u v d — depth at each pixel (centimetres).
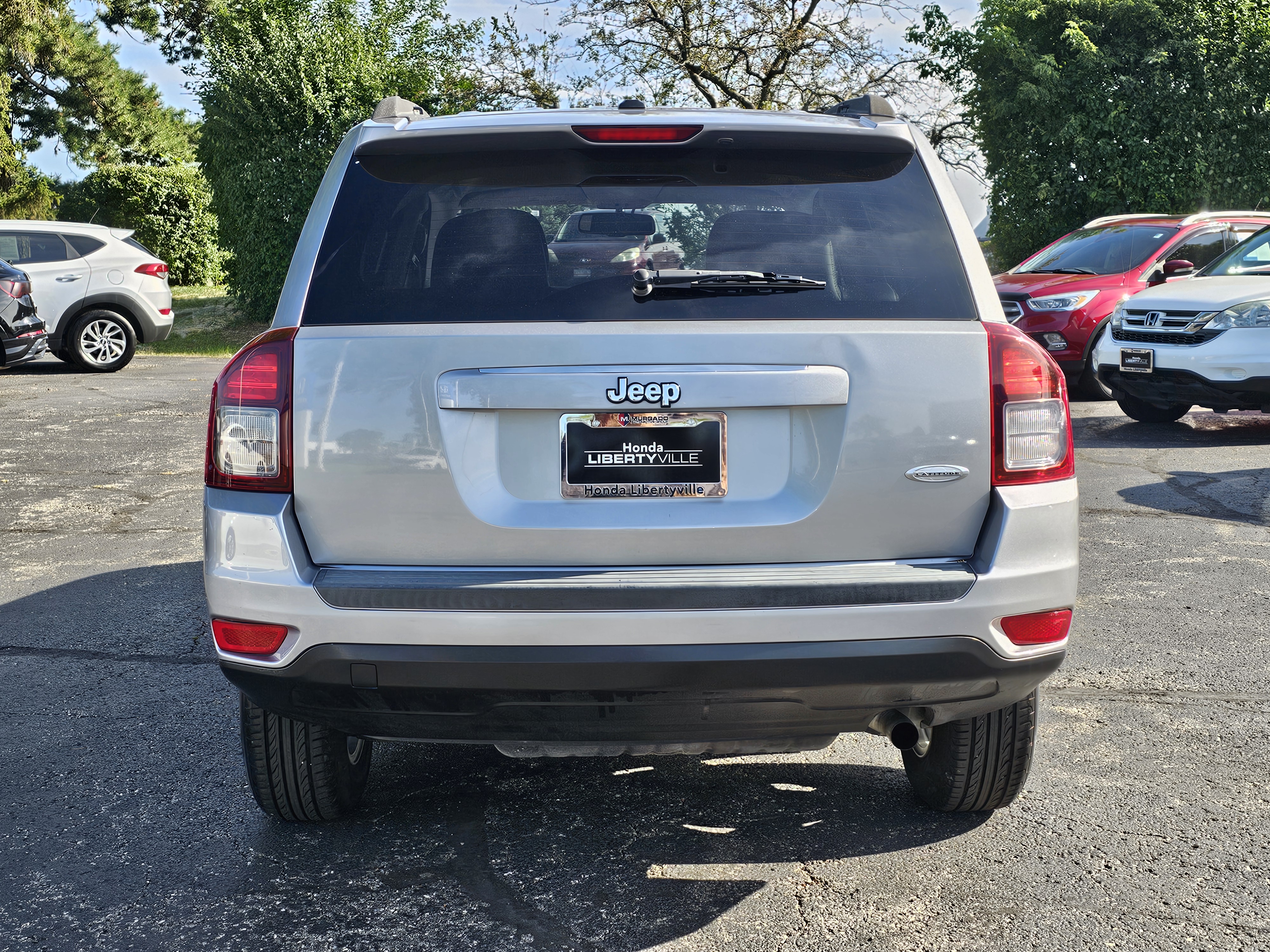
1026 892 299
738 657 264
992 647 275
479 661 265
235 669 281
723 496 271
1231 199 2097
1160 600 565
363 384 271
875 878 307
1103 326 1272
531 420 271
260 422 274
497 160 291
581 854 322
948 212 293
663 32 2491
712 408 269
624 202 285
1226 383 1005
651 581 264
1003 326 283
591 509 271
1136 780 368
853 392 271
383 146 293
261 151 2292
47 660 493
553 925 286
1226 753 389
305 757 321
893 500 273
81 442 1039
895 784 368
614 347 269
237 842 332
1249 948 273
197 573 632
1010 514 275
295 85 2258
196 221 3631
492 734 281
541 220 284
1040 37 2145
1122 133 2061
